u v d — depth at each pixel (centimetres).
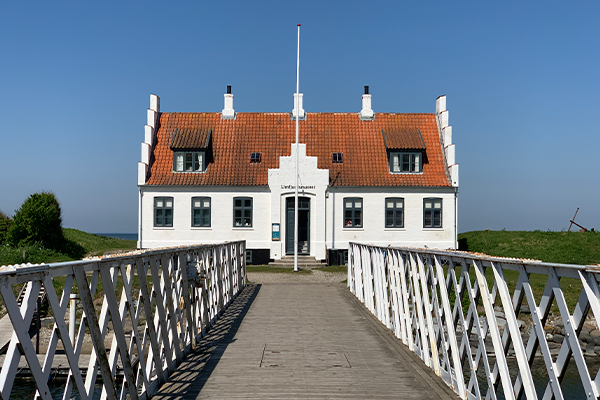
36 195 3253
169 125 3478
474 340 1581
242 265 2062
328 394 749
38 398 420
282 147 3416
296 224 2809
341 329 1240
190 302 1036
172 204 3238
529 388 516
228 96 3550
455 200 3262
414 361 940
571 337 436
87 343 1634
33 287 422
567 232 3803
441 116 3484
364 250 1631
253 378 826
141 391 699
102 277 554
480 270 626
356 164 3341
